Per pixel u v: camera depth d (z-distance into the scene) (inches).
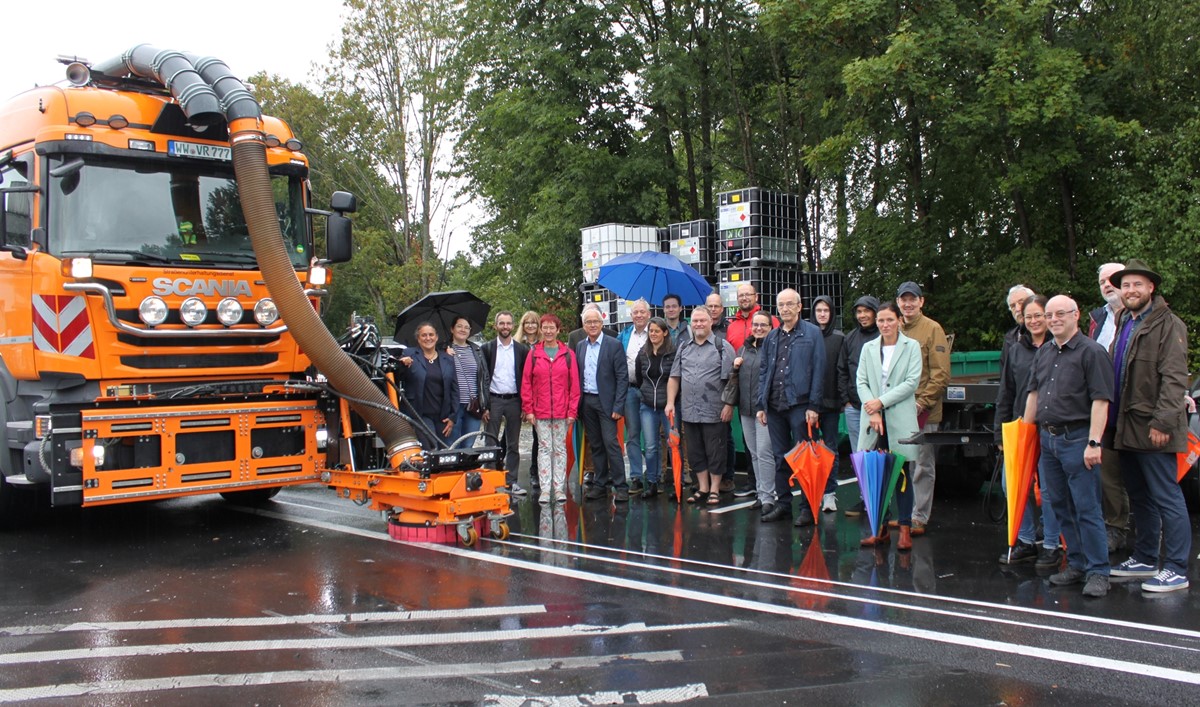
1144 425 228.8
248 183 286.2
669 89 721.6
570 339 422.6
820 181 794.8
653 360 377.4
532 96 765.3
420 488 285.6
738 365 350.9
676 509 351.9
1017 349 270.4
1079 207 598.2
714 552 277.4
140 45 308.8
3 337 303.7
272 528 321.4
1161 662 176.7
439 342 371.2
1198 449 246.1
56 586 244.5
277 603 223.1
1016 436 253.9
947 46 527.2
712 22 784.9
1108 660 177.9
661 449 395.5
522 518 335.6
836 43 590.2
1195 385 335.6
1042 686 164.7
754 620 206.4
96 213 285.7
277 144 321.1
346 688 166.4
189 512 357.1
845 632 197.0
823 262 816.3
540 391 363.6
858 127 585.0
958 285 630.5
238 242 308.3
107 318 278.8
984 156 591.5
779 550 279.6
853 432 345.7
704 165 819.4
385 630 200.4
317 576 249.6
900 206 681.0
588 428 383.6
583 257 578.2
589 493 378.9
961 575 247.9
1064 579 236.1
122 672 175.9
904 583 239.8
